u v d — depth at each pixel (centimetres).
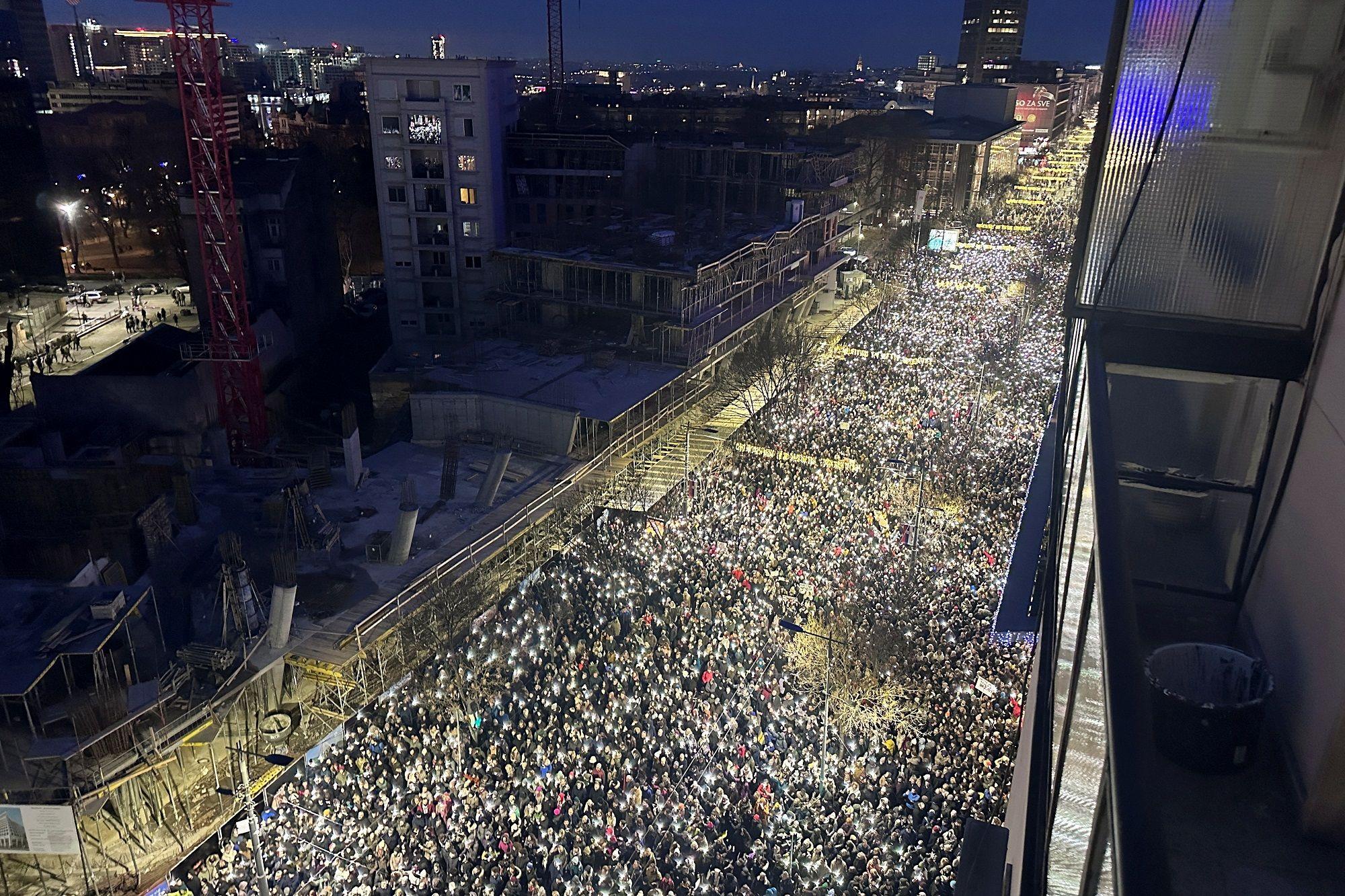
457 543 4450
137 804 2988
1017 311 8544
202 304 7100
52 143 12675
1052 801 548
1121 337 766
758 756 3262
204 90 5203
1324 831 454
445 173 7294
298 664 3488
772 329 7750
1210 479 775
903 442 5847
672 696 3541
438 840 2891
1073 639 579
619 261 6731
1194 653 555
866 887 2683
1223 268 723
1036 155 18225
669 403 6259
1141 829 272
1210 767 494
